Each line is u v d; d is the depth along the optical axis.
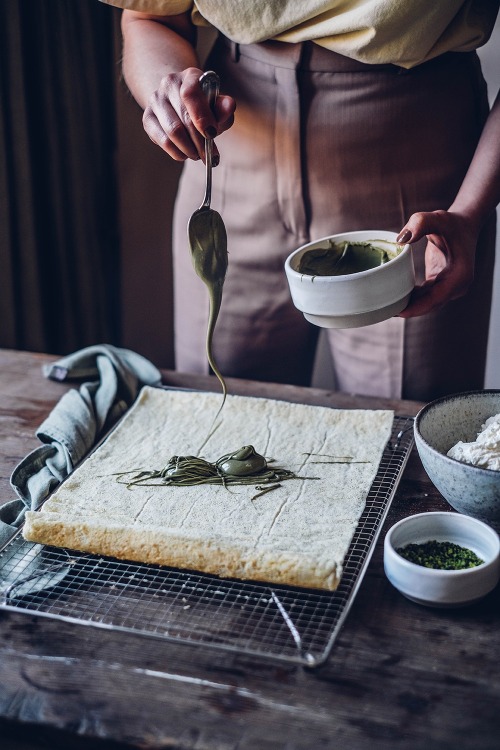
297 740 0.72
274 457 1.08
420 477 1.07
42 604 0.87
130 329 2.23
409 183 1.32
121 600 0.87
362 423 1.15
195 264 0.99
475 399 1.04
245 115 1.32
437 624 0.83
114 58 1.91
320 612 0.84
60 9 1.76
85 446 1.14
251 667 0.79
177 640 0.81
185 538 0.89
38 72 1.78
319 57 1.23
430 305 1.11
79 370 1.35
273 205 1.38
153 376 1.33
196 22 1.32
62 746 0.75
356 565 0.90
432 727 0.73
